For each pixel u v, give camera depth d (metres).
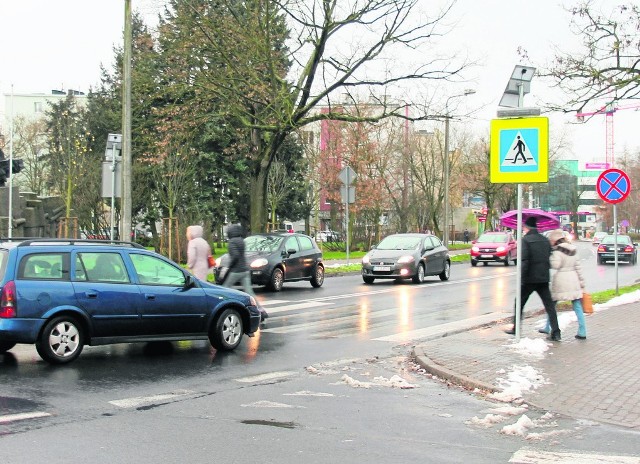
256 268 20.20
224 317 10.80
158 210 42.28
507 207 70.75
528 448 5.89
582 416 6.94
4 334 8.80
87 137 46.25
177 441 5.92
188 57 23.97
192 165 40.97
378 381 8.73
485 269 33.97
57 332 9.20
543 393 7.82
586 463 5.49
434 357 9.88
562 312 15.42
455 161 55.25
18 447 5.64
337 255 41.75
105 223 37.62
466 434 6.32
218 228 45.41
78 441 5.85
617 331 12.38
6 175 25.88
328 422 6.66
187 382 8.46
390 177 51.56
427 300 18.81
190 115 25.83
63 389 7.83
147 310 9.95
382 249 24.64
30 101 91.94
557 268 11.55
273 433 6.23
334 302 18.06
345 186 29.64
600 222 121.12
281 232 22.44
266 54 22.19
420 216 53.56
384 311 16.30
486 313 16.08
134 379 8.52
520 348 10.59
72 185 36.66
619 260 40.06
